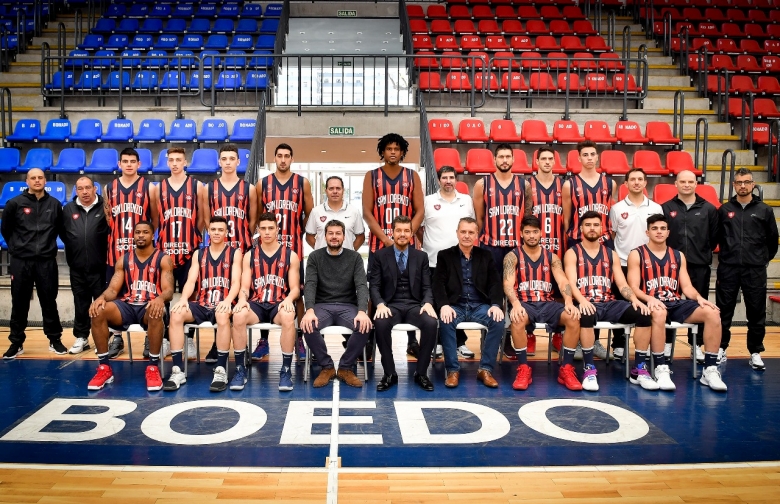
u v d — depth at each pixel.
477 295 4.31
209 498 2.55
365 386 4.07
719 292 4.71
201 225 4.68
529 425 3.39
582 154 4.62
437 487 2.67
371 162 8.17
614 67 9.70
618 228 4.69
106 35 10.77
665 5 11.99
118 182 4.63
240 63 9.84
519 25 11.00
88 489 2.62
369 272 4.35
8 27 10.98
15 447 3.04
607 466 2.89
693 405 3.74
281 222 4.61
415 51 9.96
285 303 4.05
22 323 4.73
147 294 4.21
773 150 7.96
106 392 3.90
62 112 8.19
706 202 4.61
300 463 2.88
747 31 11.21
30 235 4.68
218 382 3.93
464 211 4.64
